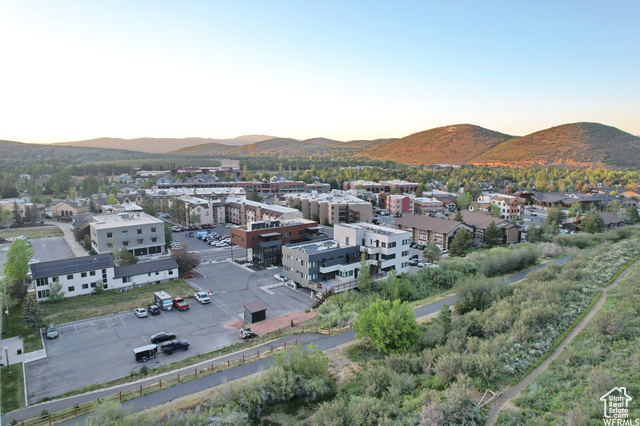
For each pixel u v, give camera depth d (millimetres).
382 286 66062
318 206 144500
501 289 53438
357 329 42219
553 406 25281
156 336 49250
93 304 61688
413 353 36750
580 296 46406
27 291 62500
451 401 26078
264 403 31578
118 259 80938
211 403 31641
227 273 79438
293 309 60938
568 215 144875
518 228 104812
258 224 88562
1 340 49312
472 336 40250
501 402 26984
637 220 136875
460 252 91188
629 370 27375
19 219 128750
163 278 73250
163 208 161625
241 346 47062
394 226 115438
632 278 50562
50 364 43844
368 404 27828
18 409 34562
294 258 71375
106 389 37344
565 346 34562
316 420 27812
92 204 154500
